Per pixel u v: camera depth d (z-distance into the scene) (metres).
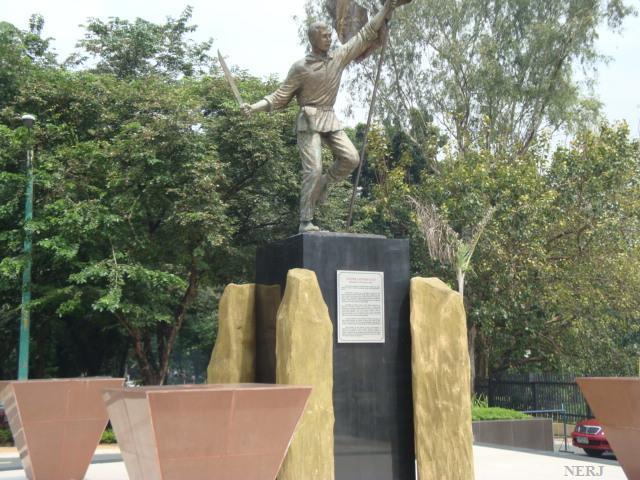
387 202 20.94
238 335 7.58
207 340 25.52
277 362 6.61
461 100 24.39
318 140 7.50
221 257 17.52
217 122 16.78
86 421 8.40
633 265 19.16
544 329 20.64
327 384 6.55
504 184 19.25
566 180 19.59
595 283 19.33
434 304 7.20
